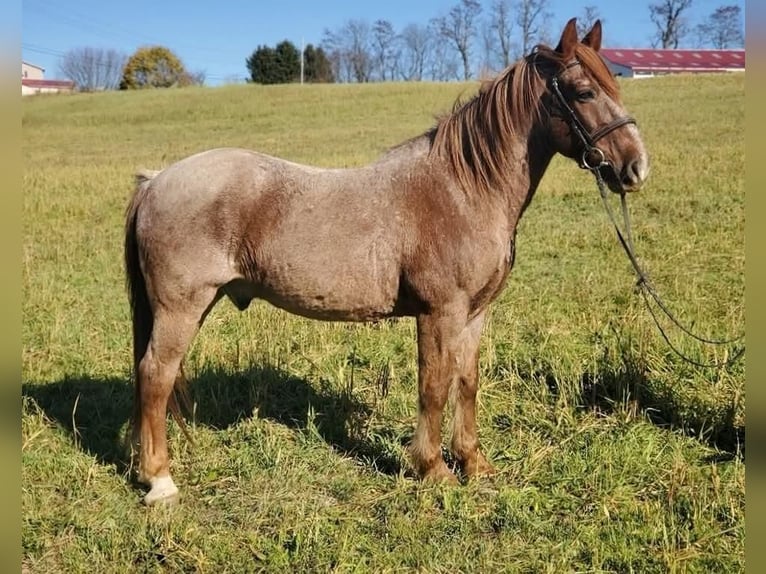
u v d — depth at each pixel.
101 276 8.45
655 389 4.93
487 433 4.61
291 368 5.57
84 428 4.64
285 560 3.35
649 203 11.43
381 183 3.78
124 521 3.67
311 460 4.27
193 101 40.28
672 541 3.39
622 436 4.37
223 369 5.45
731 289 7.05
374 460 4.27
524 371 5.37
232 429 4.66
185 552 3.39
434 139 3.85
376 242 3.68
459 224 3.66
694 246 8.84
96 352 5.86
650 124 22.16
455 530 3.58
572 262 8.57
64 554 3.40
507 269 3.86
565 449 4.31
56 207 12.70
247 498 3.89
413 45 70.88
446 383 3.82
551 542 3.46
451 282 3.67
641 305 6.65
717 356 5.13
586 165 3.71
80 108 39.62
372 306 3.80
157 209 3.67
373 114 33.22
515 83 3.71
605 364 5.19
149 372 3.77
